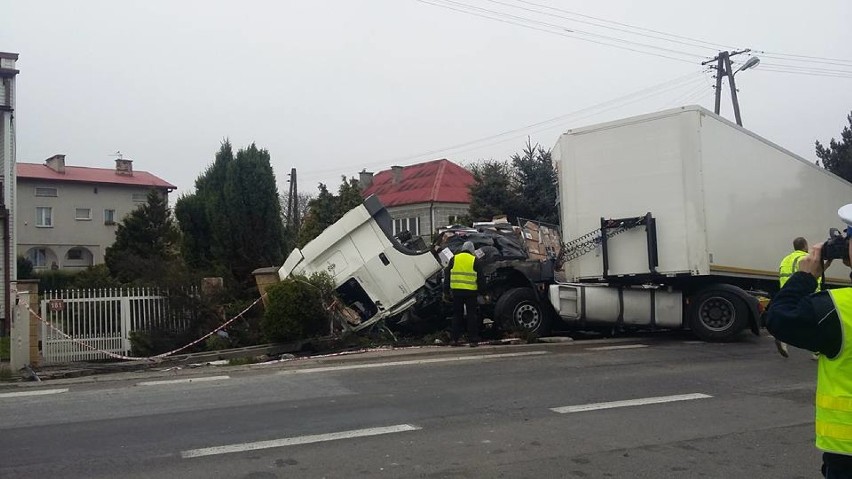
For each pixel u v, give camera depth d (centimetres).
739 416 661
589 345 1148
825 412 280
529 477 493
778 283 1287
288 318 1205
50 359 1243
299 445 568
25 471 507
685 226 1109
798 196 1345
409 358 1034
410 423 635
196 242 1816
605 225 1170
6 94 2212
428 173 4488
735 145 1185
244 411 689
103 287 1479
